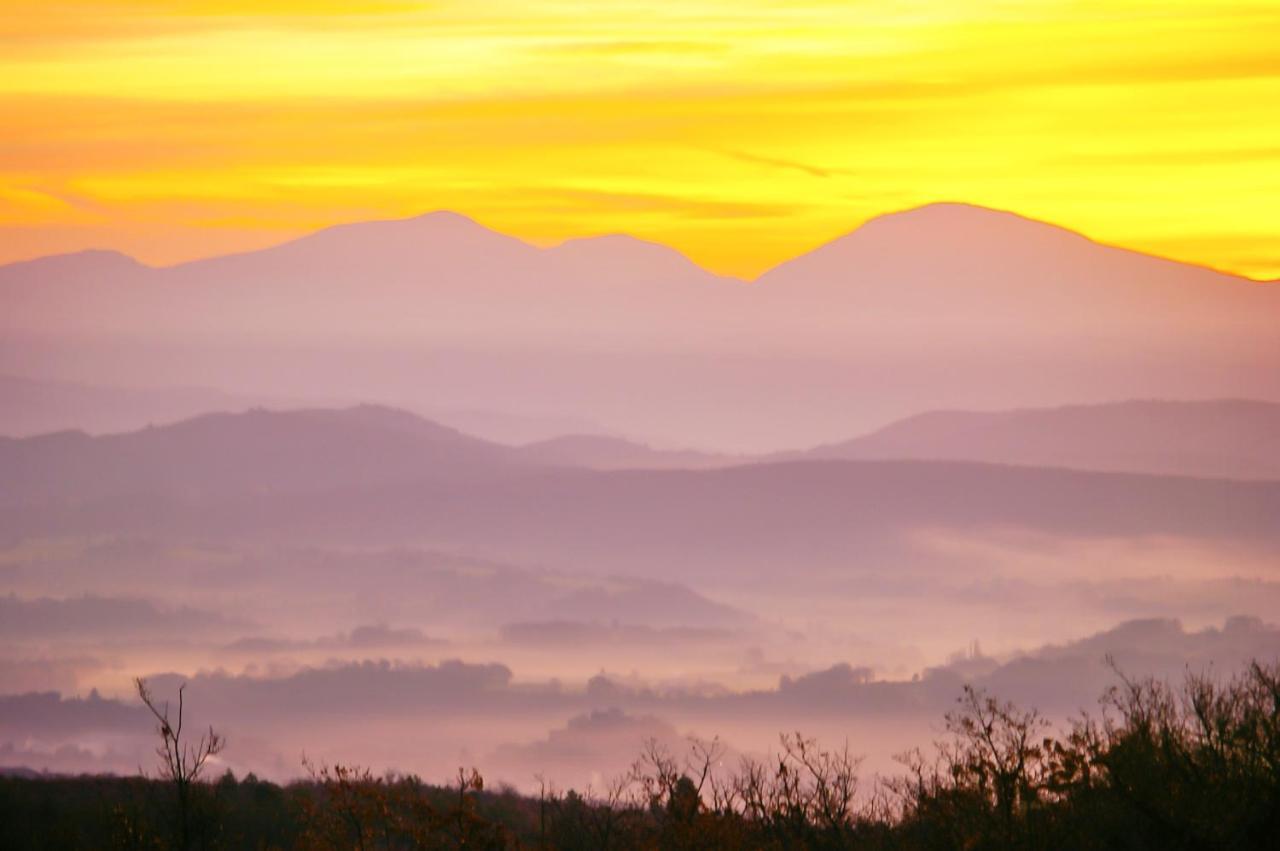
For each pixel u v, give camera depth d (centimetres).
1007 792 5947
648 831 6869
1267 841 5359
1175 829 5472
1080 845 5650
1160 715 6006
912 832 6297
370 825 6288
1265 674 6075
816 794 6812
